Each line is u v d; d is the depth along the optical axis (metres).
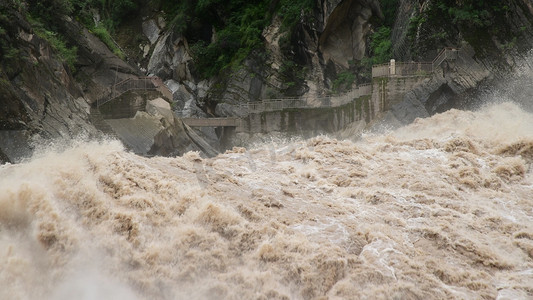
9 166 8.70
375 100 30.09
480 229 9.13
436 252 8.31
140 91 28.30
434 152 12.41
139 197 8.09
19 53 22.30
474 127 14.48
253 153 12.23
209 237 7.75
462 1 31.23
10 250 6.95
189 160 10.55
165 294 7.13
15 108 20.17
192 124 36.78
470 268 8.05
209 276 7.33
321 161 11.59
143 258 7.34
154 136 27.38
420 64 29.92
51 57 25.25
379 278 7.44
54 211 7.41
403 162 11.78
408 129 18.05
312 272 7.43
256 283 7.28
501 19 30.47
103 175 8.43
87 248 7.34
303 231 8.26
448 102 29.19
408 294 7.28
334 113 34.12
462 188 10.69
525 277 7.91
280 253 7.64
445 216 9.39
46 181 7.90
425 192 10.30
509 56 29.36
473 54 29.83
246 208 8.48
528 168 11.86
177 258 7.45
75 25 30.42
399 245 8.26
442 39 31.56
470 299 7.32
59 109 23.45
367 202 9.83
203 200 8.46
